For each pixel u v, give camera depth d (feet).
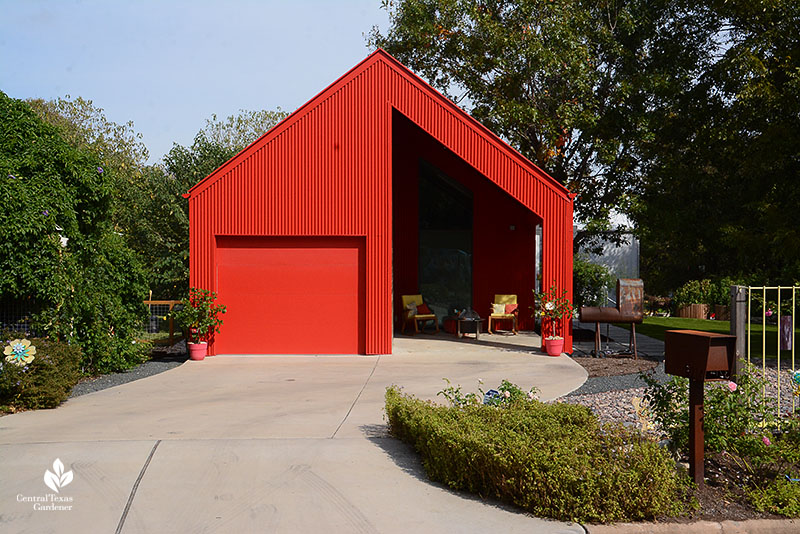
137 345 38.68
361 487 16.35
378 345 41.78
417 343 48.47
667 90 56.13
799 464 17.24
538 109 61.46
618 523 14.06
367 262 41.75
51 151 32.94
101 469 17.61
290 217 41.50
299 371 35.81
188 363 39.06
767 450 16.92
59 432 21.74
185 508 14.93
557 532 13.71
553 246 41.96
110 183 36.88
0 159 30.66
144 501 15.34
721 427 17.48
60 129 36.83
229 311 41.91
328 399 27.84
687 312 82.74
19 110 33.60
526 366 37.29
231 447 19.70
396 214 57.72
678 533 13.84
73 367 28.27
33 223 29.86
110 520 14.26
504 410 19.45
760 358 39.52
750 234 52.03
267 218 41.45
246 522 14.19
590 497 14.29
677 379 18.35
